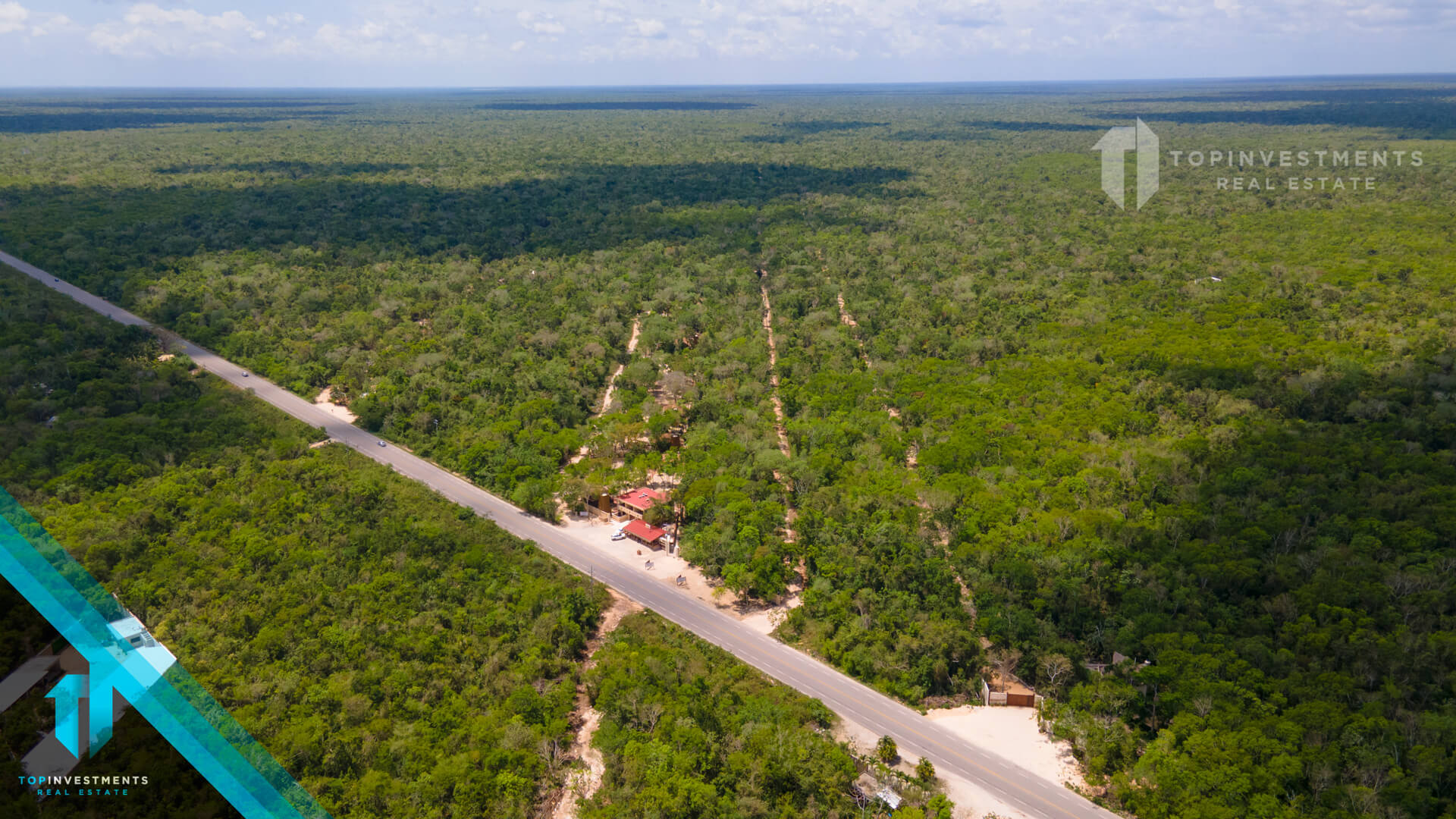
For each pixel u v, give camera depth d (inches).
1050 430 6378.0
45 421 6643.7
